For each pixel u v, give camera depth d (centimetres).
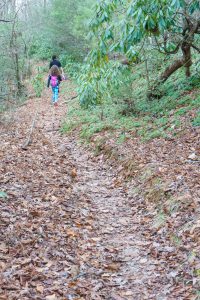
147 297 441
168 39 1018
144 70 1474
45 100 1888
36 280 450
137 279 480
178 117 1031
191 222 557
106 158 964
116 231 618
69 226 606
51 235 564
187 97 1141
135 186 773
